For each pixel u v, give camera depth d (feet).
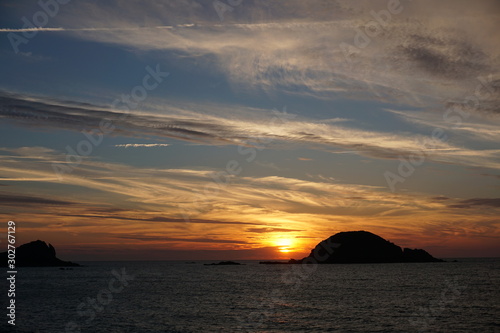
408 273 434.30
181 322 146.00
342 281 334.85
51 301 210.18
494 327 132.16
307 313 163.12
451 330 128.36
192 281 365.40
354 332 127.03
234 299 214.69
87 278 417.49
